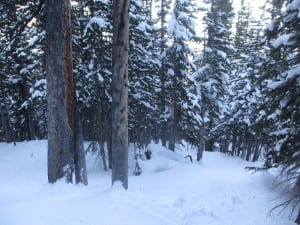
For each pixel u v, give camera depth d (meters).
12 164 21.03
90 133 19.47
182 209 8.31
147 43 19.86
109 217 7.34
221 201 10.05
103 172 19.09
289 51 9.13
